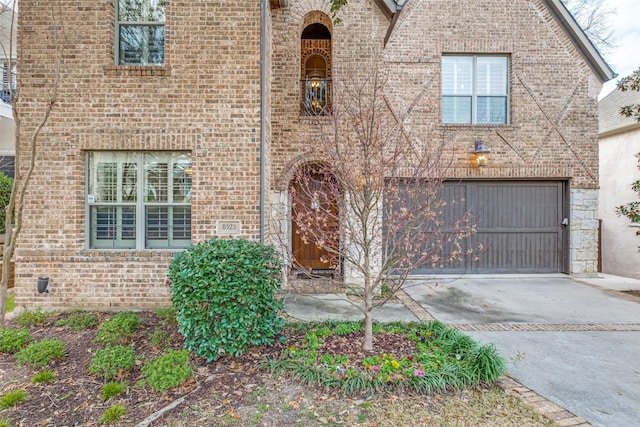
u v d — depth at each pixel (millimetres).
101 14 5867
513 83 8914
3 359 3984
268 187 7070
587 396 3371
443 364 3633
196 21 5973
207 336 3938
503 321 5617
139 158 6098
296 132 7777
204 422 2920
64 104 5820
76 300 5820
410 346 4195
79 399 3271
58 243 5805
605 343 4711
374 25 7773
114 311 5762
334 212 6008
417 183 4605
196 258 4066
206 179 5969
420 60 8727
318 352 4023
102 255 5828
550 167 8922
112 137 5867
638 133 10016
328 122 7688
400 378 3385
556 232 9258
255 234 5980
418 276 8859
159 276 5855
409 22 8758
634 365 4055
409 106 8695
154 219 6156
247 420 2939
